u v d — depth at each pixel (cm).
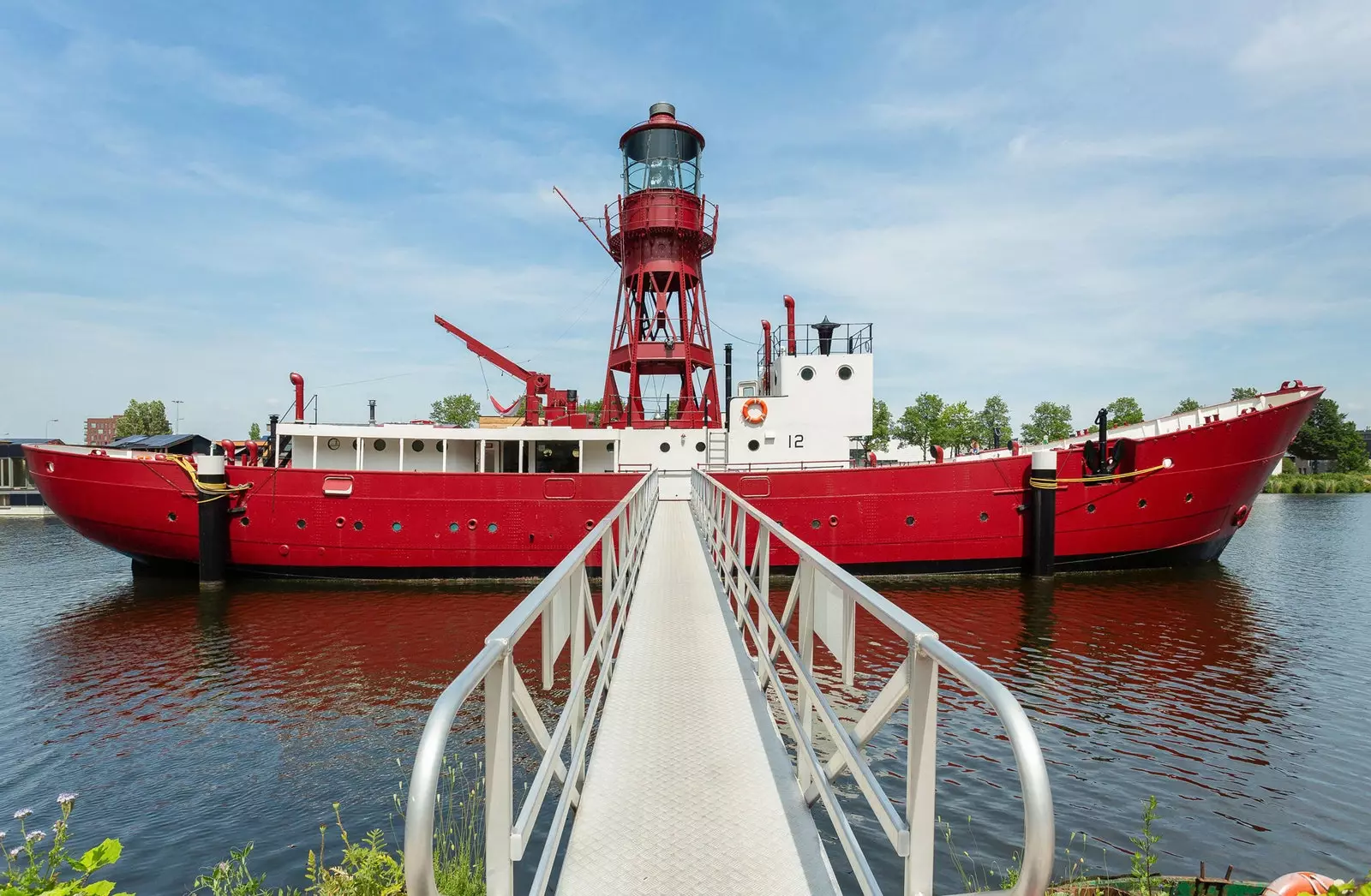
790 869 366
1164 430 2481
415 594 2181
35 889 380
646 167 3030
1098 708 1253
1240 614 1898
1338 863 805
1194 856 816
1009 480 2278
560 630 413
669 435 2569
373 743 1134
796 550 486
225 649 1641
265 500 2277
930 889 267
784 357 2567
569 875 362
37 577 2720
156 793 982
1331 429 10606
